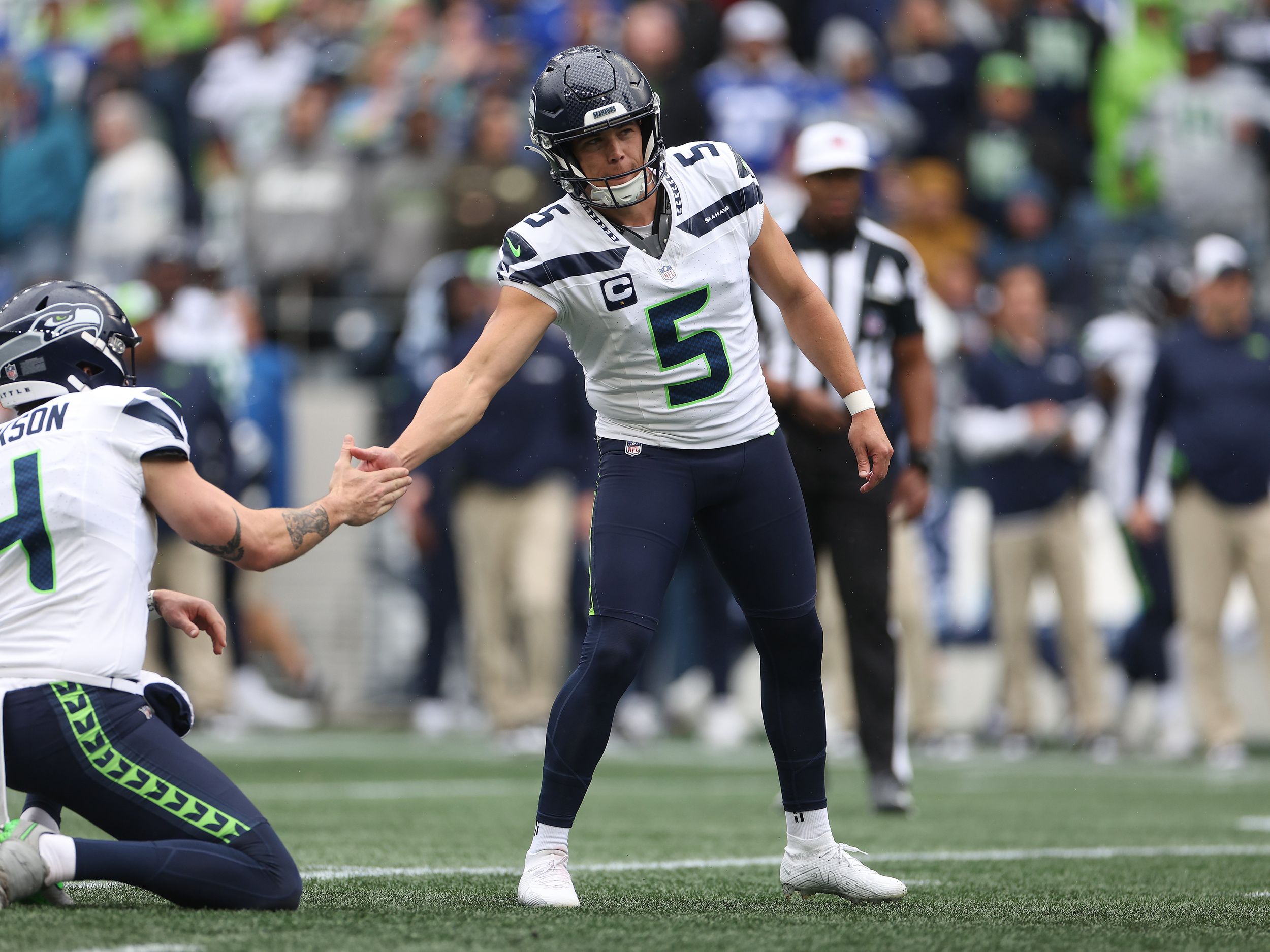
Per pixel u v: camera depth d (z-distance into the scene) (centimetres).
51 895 1254
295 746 3681
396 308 4412
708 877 1648
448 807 2442
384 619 4322
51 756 1226
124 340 1341
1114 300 4578
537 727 3550
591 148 1341
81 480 1248
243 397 3881
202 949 1083
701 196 1407
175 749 1259
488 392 1378
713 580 3850
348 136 4625
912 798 2723
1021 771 3347
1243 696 4222
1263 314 4734
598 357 1409
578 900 1384
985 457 3750
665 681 4244
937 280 4650
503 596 3584
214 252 4091
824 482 2334
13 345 1300
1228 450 3494
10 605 1242
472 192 4125
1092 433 3747
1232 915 1378
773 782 2991
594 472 3625
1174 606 3816
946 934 1231
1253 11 5325
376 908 1318
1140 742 4003
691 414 1403
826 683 3622
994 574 3788
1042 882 1628
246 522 1286
